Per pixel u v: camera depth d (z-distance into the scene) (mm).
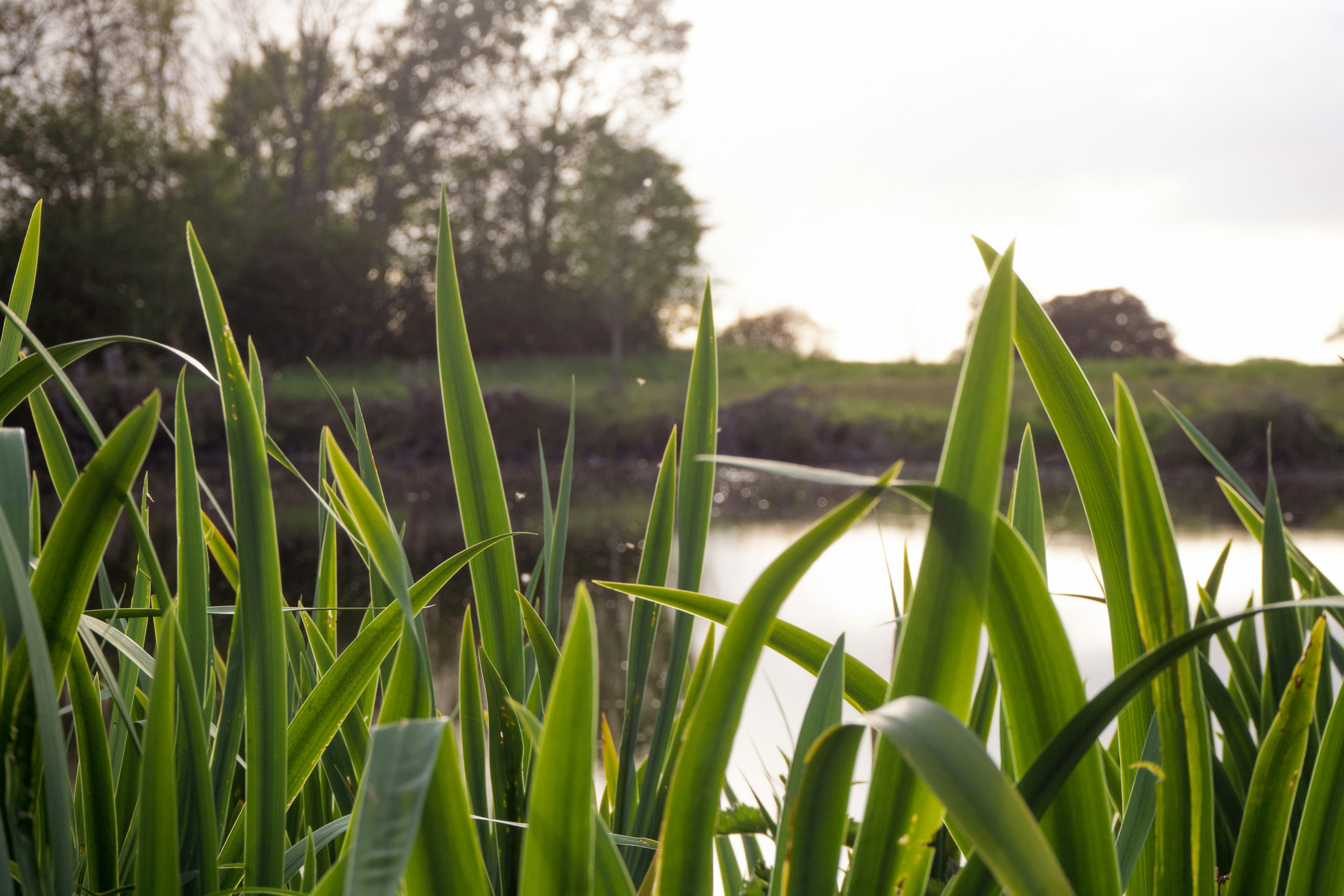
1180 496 7461
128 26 13242
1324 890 283
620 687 2078
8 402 292
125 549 3555
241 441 283
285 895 268
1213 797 351
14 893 265
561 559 516
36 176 12828
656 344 22047
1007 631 225
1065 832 234
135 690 464
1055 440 10984
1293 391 13914
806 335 26578
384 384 13656
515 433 11312
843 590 3234
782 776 466
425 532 5059
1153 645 258
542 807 196
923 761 158
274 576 286
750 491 8758
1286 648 406
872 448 12250
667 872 224
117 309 12945
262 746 287
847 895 230
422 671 268
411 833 156
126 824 374
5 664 255
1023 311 296
